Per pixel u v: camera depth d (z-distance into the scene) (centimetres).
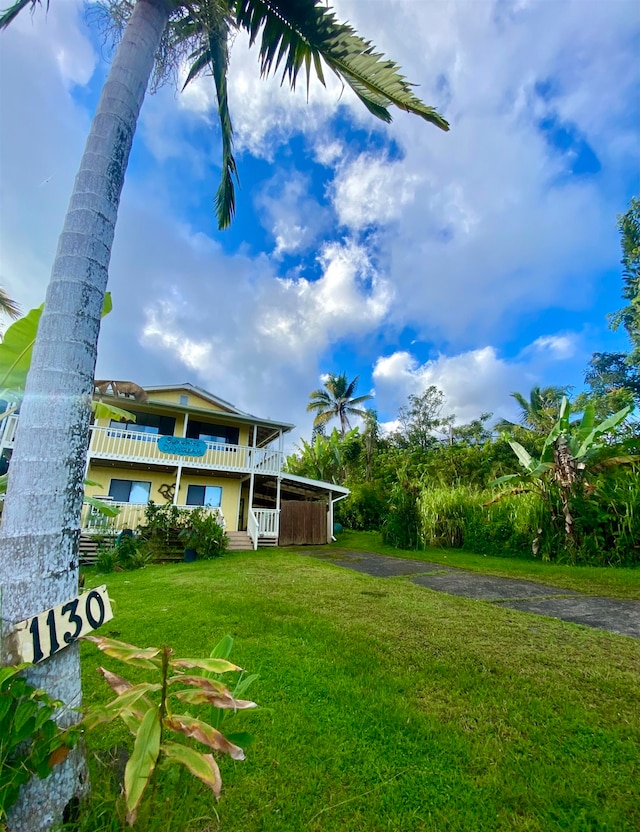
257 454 1395
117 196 180
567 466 925
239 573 705
